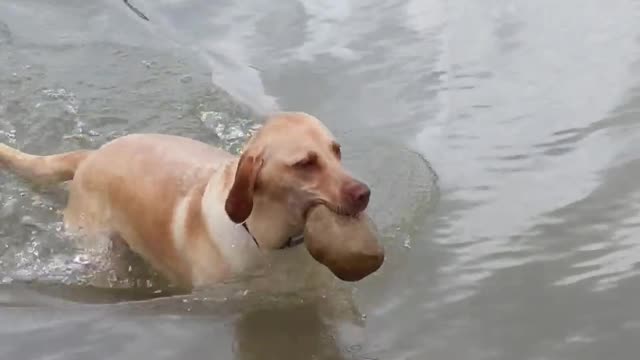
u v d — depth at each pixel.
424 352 2.57
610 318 2.62
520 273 2.76
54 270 2.96
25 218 3.12
